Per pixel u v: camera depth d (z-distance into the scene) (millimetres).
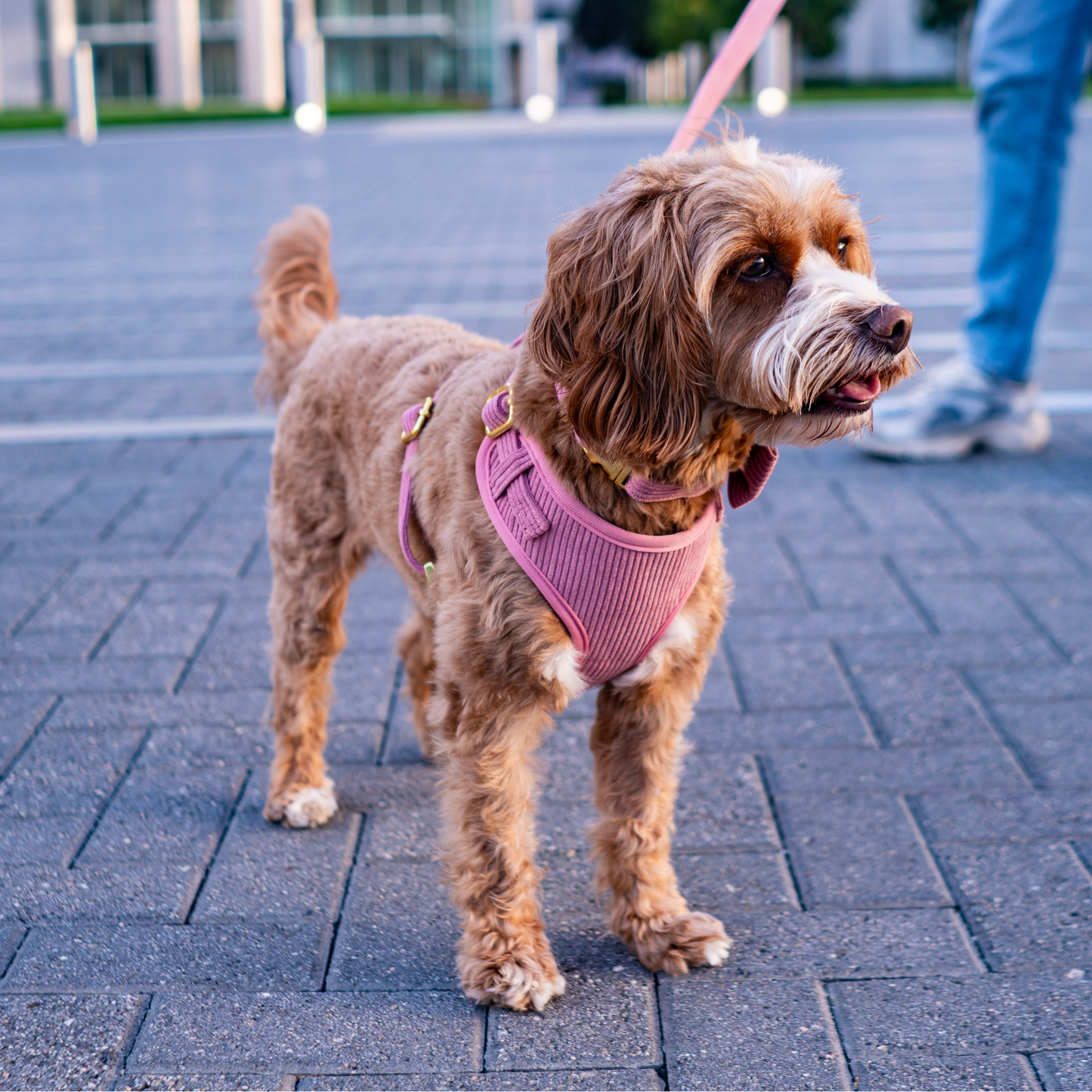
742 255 2078
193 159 20422
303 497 2967
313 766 3031
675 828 2936
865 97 35406
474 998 2373
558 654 2256
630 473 2186
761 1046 2238
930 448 5539
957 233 10516
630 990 2424
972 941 2518
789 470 5535
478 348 2818
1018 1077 2143
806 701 3502
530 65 30250
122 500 5090
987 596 4113
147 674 3668
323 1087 2154
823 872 2756
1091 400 6258
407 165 18250
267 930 2590
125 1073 2176
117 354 7406
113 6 40531
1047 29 4918
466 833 2408
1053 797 3002
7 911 2629
